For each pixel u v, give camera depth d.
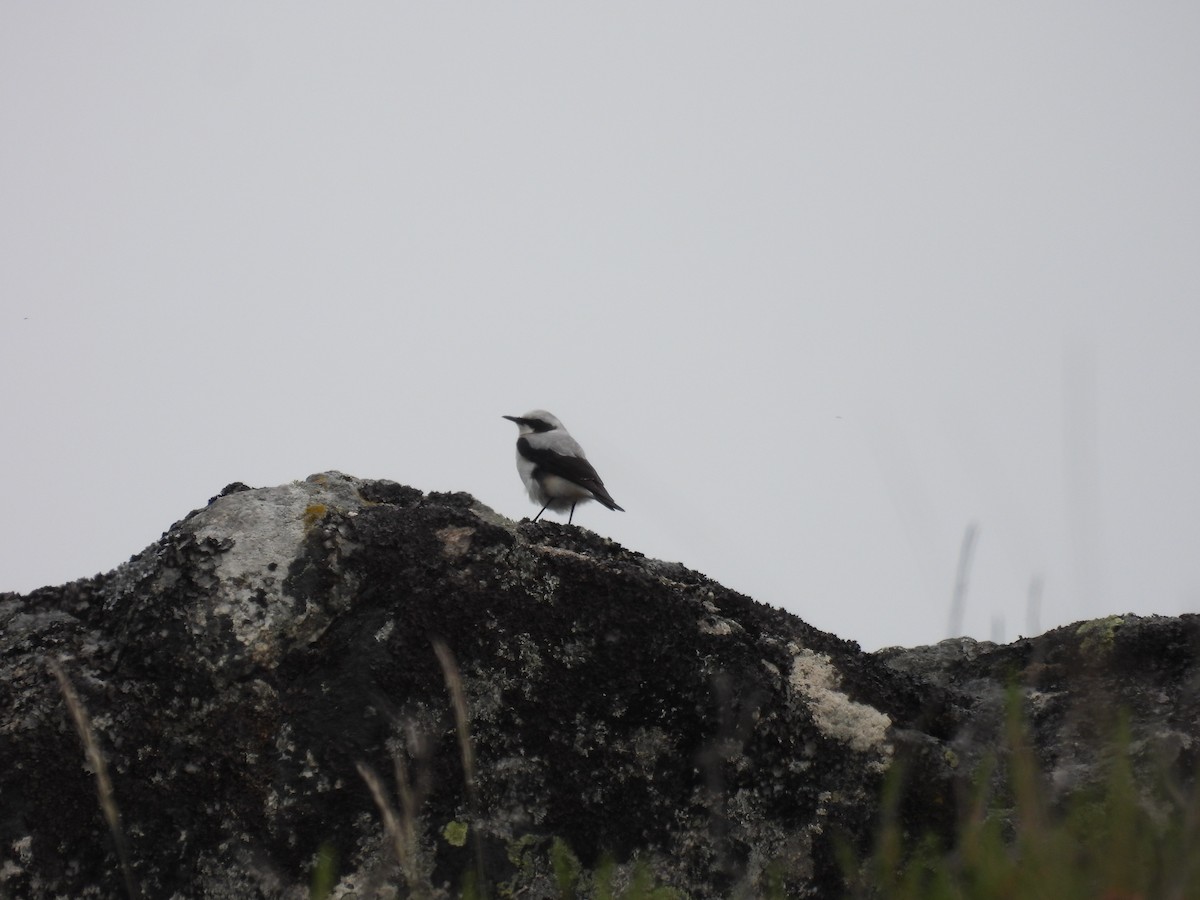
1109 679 10.23
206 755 9.22
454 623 9.83
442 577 9.98
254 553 9.86
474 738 9.58
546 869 9.31
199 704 9.34
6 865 8.72
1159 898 6.73
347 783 9.28
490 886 9.15
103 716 9.18
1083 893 6.83
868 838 9.43
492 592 9.97
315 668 9.64
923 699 10.26
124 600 9.86
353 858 9.10
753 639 10.20
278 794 9.20
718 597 10.74
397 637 9.75
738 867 9.40
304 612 9.71
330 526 10.09
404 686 9.62
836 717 9.81
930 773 9.57
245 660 9.46
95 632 9.74
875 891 9.21
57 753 9.04
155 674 9.40
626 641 9.98
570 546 11.41
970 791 9.31
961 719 10.21
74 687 9.22
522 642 9.88
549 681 9.82
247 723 9.34
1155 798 8.91
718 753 9.75
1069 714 9.93
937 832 9.39
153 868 8.91
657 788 9.66
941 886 7.52
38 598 10.12
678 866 9.40
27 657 9.45
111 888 8.82
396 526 10.23
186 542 9.89
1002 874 7.04
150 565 10.01
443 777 9.41
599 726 9.77
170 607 9.60
